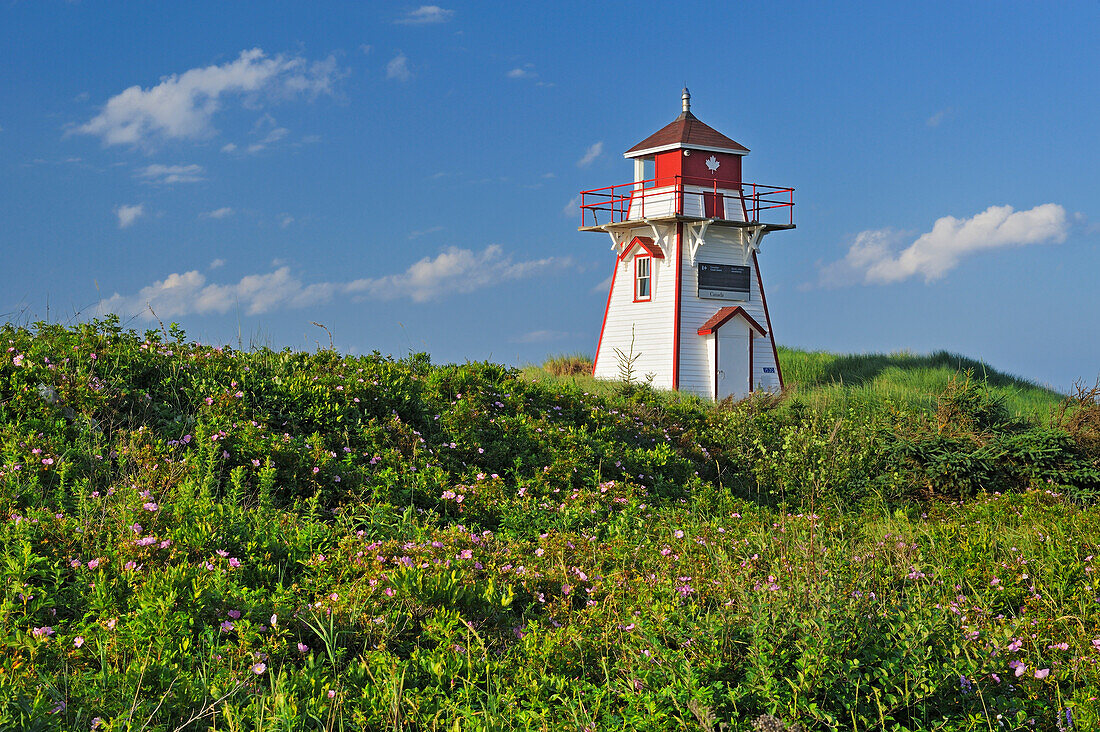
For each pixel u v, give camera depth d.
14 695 4.93
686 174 34.47
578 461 12.30
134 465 9.01
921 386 31.55
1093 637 7.15
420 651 6.29
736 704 5.41
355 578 7.15
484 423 12.71
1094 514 11.93
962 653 5.89
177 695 5.23
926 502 15.05
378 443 11.05
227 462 9.60
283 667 5.79
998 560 9.27
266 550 7.48
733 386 34.81
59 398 9.81
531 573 7.82
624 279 36.47
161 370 11.14
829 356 40.62
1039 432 16.30
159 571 6.59
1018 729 5.63
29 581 6.50
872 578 7.29
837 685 5.45
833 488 13.48
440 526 9.48
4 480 7.82
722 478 14.95
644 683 5.57
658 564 8.39
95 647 5.80
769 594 6.17
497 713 5.51
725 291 35.31
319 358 13.66
